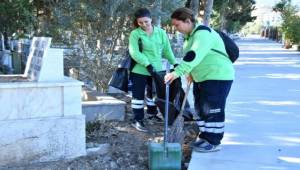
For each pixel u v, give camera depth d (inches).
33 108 168.1
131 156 182.7
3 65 539.8
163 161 161.9
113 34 310.0
